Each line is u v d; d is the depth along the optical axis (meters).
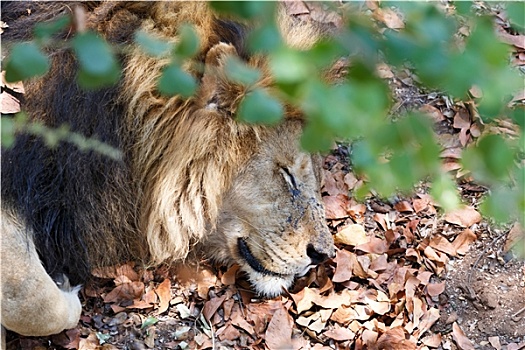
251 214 4.20
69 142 3.83
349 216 5.15
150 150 3.92
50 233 4.00
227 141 3.91
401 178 1.29
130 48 3.59
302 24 4.01
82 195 3.95
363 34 1.22
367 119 1.21
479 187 5.29
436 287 4.65
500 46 1.19
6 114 3.78
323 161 5.32
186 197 4.08
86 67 1.21
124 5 3.76
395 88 5.88
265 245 4.25
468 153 1.30
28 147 3.83
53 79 3.81
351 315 4.48
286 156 4.05
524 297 4.59
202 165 3.98
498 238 4.91
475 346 4.36
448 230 5.05
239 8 1.20
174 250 4.26
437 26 1.20
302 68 1.20
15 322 3.76
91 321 4.30
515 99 5.67
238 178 4.08
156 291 4.48
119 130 3.86
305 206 4.20
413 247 4.96
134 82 3.71
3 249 3.69
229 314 4.45
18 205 3.82
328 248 4.29
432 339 4.38
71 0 3.85
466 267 4.80
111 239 4.20
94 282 4.40
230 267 4.58
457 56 1.19
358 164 1.31
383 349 4.29
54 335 4.14
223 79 3.61
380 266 4.76
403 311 4.53
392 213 5.19
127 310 4.39
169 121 3.85
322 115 1.18
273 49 1.22
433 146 1.28
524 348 4.34
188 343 4.29
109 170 3.95
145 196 4.10
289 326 4.36
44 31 1.36
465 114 5.72
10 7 4.01
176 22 3.64
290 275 4.44
